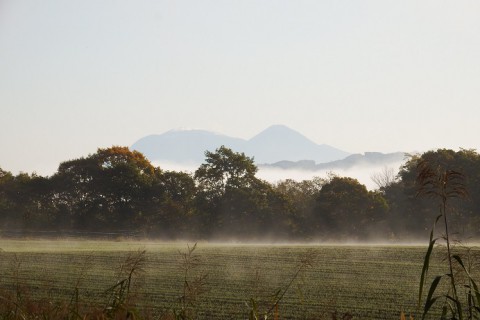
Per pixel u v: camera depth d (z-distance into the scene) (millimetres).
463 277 12641
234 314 28094
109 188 161000
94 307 17094
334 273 49750
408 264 59281
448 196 12219
